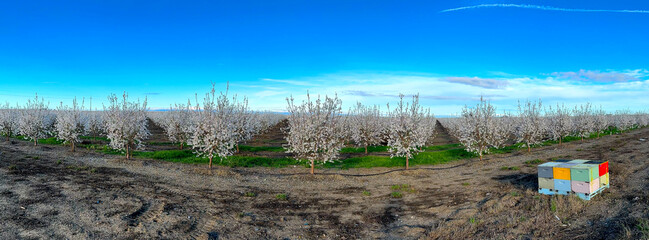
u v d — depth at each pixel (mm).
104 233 8648
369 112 36938
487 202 11766
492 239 8195
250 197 13508
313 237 9102
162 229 9164
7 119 29703
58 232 8562
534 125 31594
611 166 17219
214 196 13438
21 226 8844
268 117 54031
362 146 33375
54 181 14383
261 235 9156
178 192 13773
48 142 29797
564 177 12008
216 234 9070
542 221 9406
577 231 8539
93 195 12375
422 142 21062
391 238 8953
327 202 12938
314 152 18609
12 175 15000
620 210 10023
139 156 23812
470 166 22172
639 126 62094
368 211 11664
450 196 13508
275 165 22031
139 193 13164
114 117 22312
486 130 24234
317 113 18516
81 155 23078
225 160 22734
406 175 18953
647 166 18547
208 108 20047
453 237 8562
